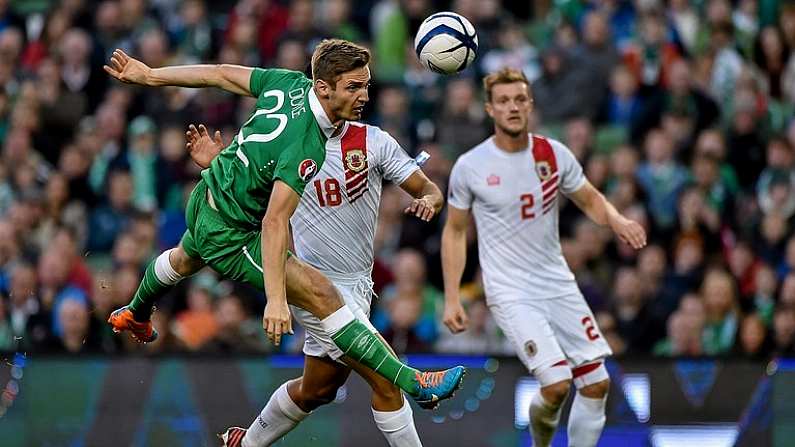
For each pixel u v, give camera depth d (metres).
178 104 50.53
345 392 35.56
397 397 27.67
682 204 45.31
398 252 44.12
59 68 52.44
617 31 54.53
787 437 35.50
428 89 51.03
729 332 41.56
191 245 26.69
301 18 52.41
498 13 54.25
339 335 25.89
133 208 47.81
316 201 27.36
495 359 35.75
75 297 41.00
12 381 35.78
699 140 47.50
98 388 35.78
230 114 50.31
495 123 31.61
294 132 25.31
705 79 51.84
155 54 52.78
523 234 31.41
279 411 29.02
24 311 41.31
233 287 42.34
